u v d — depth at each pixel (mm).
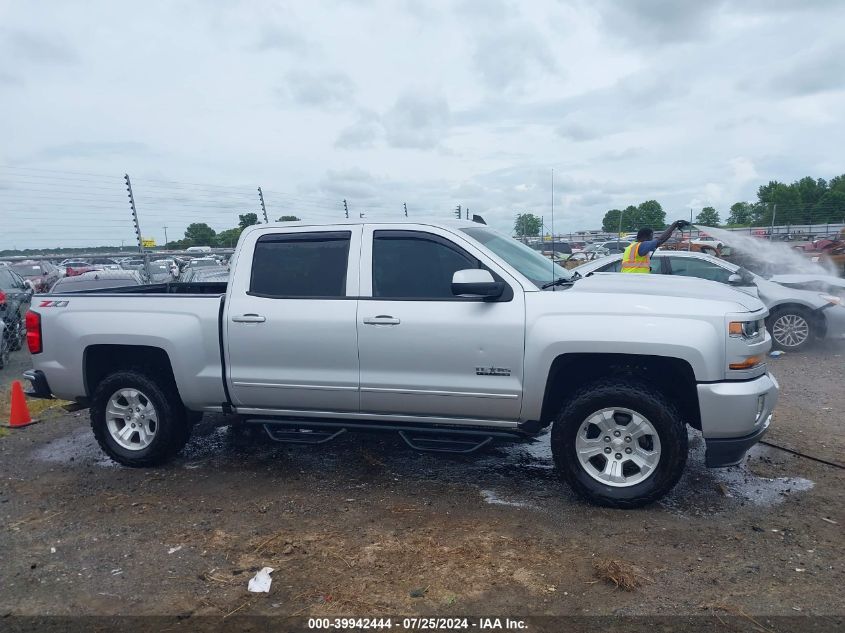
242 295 5305
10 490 5316
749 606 3445
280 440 5352
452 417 4953
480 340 4719
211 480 5426
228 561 4043
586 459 4672
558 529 4355
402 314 4875
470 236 5023
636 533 4281
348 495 5031
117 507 4918
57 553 4215
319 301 5098
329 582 3756
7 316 12016
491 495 4973
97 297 5691
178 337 5348
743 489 4980
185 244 22797
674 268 10383
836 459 5578
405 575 3809
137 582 3828
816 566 3836
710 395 4371
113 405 5723
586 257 25188
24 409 7262
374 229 5133
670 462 4484
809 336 10219
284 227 5363
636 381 4586
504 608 3463
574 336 4523
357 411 5137
